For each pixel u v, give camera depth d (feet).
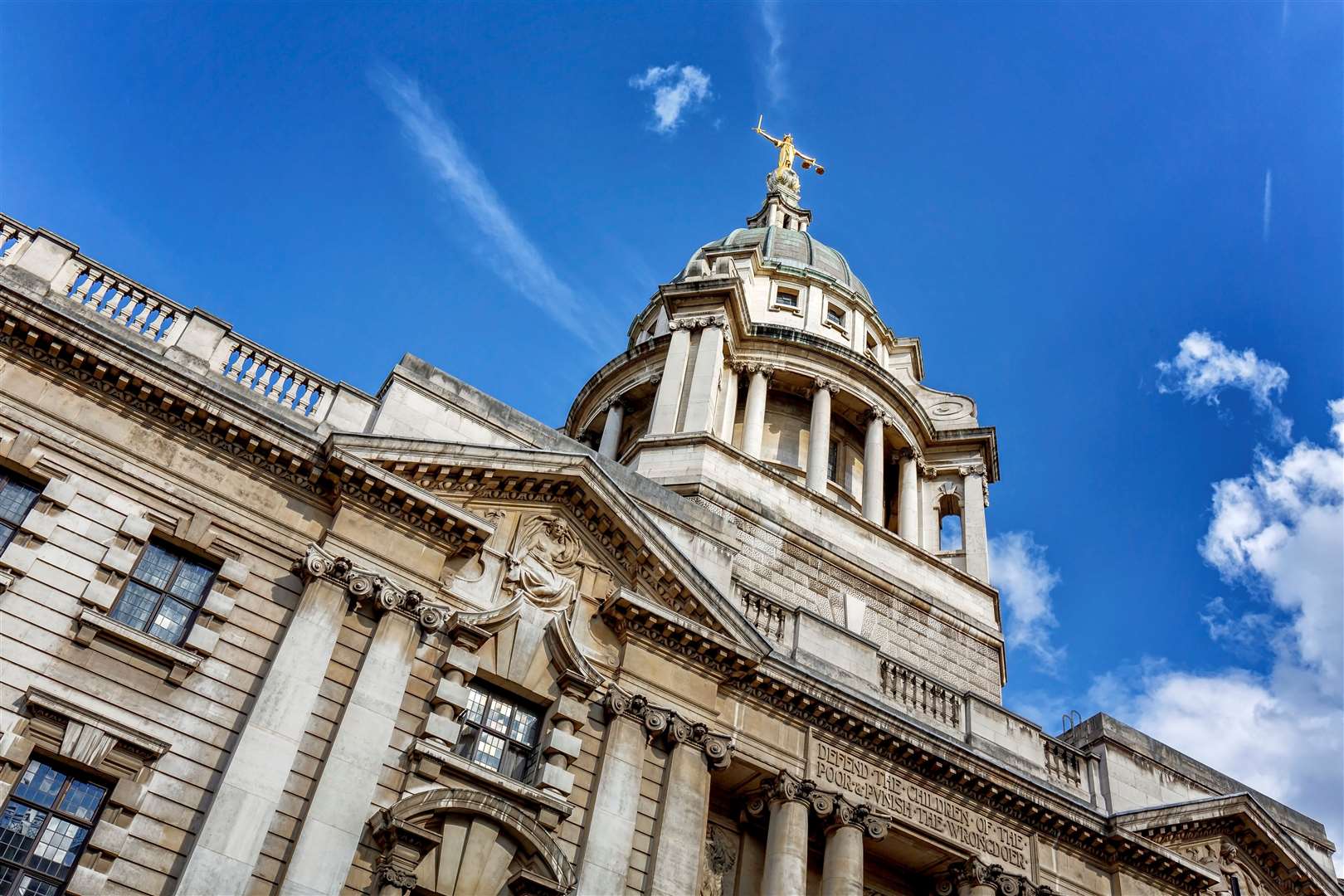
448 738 76.18
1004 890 93.97
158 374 78.74
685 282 148.87
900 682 101.45
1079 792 107.34
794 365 151.33
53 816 64.85
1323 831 131.23
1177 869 105.29
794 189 212.02
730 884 87.76
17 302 76.23
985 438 155.53
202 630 72.84
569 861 76.48
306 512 81.00
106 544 73.31
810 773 90.07
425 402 90.74
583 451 96.99
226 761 69.41
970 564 142.00
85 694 67.92
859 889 86.53
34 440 74.33
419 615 79.51
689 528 100.48
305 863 67.26
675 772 83.25
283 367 87.45
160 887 64.49
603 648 86.63
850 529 130.00
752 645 90.33
